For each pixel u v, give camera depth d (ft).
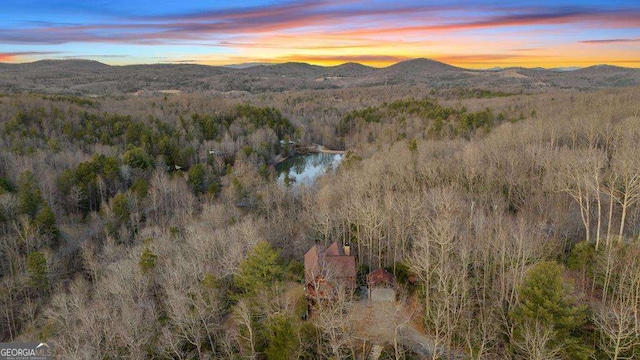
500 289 149.59
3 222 257.55
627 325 112.57
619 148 242.17
